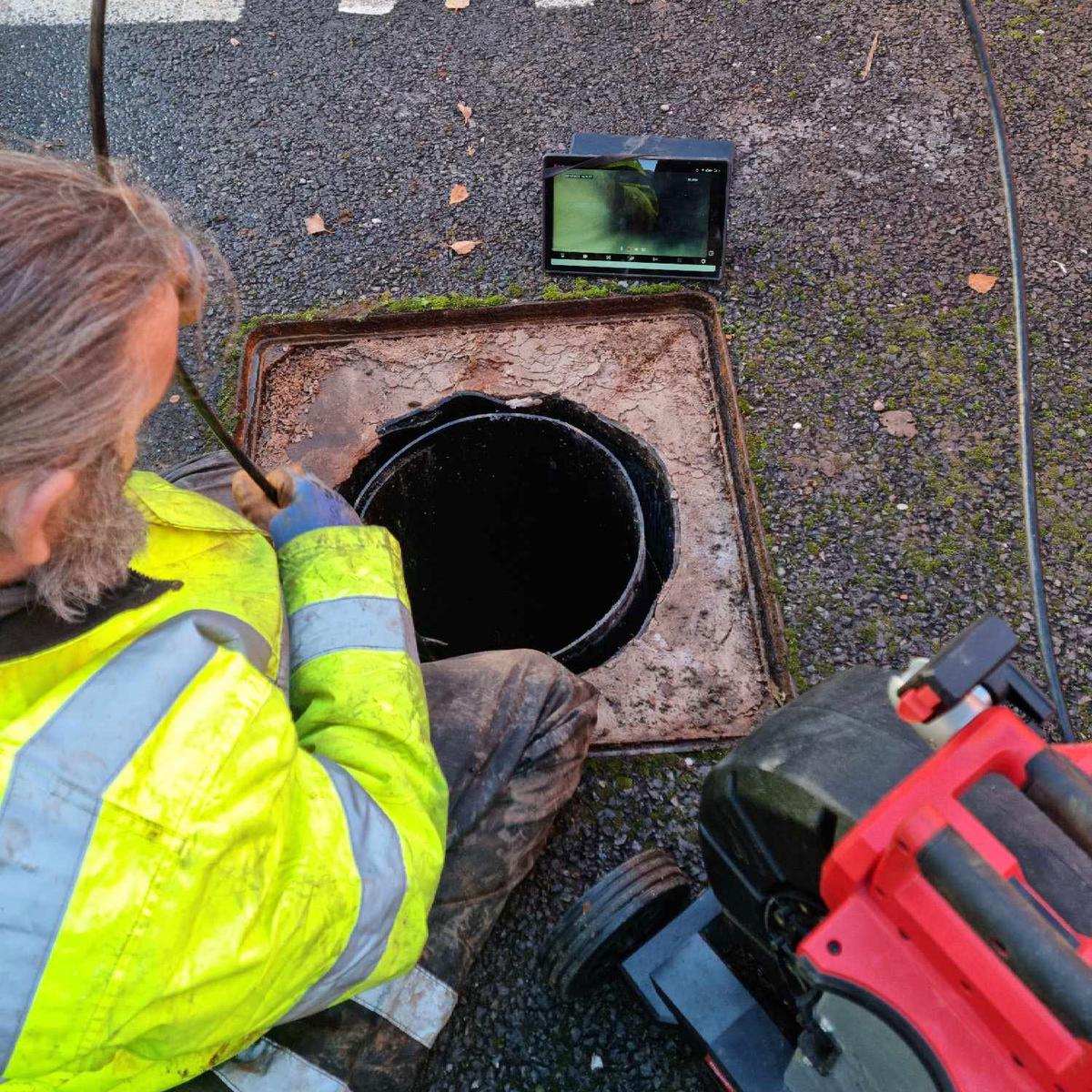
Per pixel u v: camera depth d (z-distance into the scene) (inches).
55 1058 31.1
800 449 81.2
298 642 47.3
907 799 33.6
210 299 92.4
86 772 29.6
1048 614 72.0
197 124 110.3
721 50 110.7
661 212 88.5
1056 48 106.3
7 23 122.6
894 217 94.9
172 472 70.0
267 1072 45.6
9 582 30.2
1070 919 32.2
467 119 107.4
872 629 72.2
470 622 103.6
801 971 35.5
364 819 38.9
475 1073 57.6
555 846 64.9
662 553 84.0
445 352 89.9
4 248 25.5
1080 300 88.0
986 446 80.3
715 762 67.6
